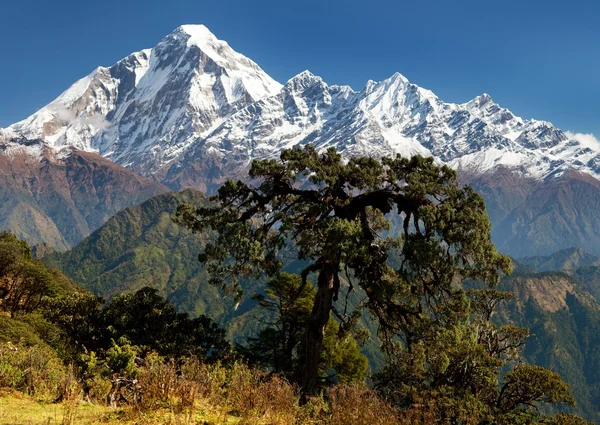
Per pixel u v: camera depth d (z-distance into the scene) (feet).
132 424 33.53
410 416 44.62
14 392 38.32
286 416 38.99
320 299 80.69
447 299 82.74
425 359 79.00
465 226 73.20
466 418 66.28
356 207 83.35
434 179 77.87
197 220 82.74
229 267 81.51
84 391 41.45
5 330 66.03
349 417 39.34
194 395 37.99
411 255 75.41
